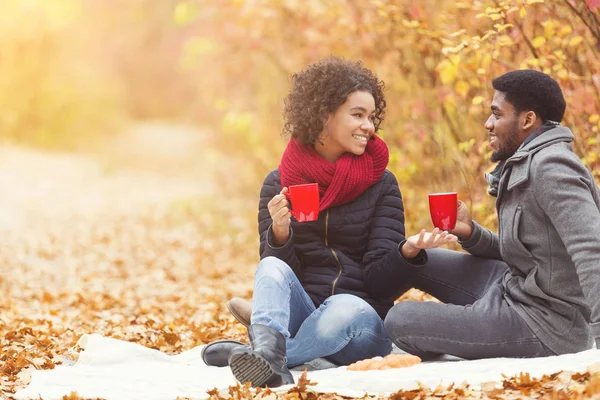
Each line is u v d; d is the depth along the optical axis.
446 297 5.63
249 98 17.16
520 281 5.10
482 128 9.23
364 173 5.46
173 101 53.50
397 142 10.65
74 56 38.03
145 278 12.62
